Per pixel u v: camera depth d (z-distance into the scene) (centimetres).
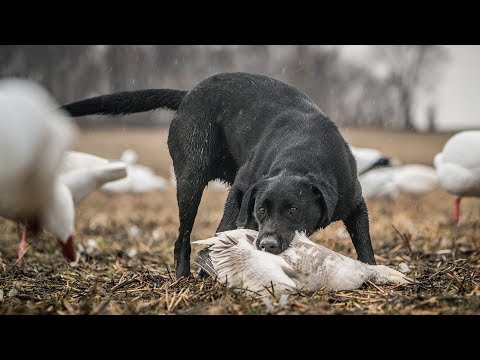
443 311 486
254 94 664
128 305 501
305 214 545
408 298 516
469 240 903
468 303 504
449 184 1020
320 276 525
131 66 3500
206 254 551
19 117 304
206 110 687
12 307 508
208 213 1412
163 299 538
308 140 595
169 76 3544
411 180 1517
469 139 1003
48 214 450
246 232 549
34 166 318
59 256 806
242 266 518
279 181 545
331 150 595
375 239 964
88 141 2711
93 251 864
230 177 707
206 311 491
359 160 1188
